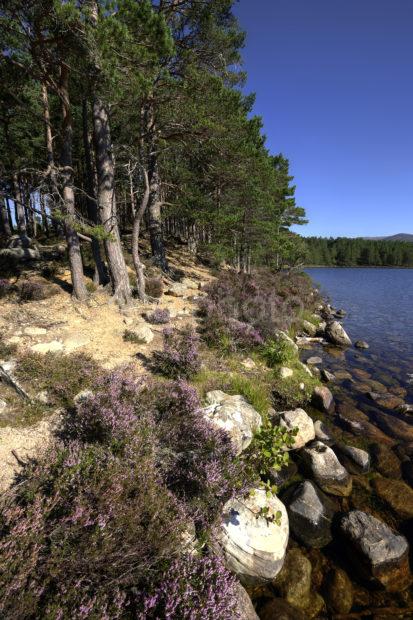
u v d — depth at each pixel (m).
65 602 2.58
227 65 12.64
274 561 4.13
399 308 27.59
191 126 11.87
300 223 31.27
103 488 3.51
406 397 10.02
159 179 18.06
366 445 7.21
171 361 7.94
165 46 8.18
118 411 4.96
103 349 8.53
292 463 6.38
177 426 5.16
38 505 3.12
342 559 4.53
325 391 8.95
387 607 3.94
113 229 11.82
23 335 8.38
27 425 5.39
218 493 4.11
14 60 9.88
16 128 18.83
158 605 2.90
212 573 3.22
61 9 6.95
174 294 14.86
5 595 2.37
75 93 12.58
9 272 13.53
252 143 15.88
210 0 11.13
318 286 33.28
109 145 11.72
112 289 12.46
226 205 18.06
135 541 3.17
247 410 6.62
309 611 3.85
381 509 5.41
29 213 28.66
